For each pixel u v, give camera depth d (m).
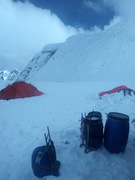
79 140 3.56
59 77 56.72
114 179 2.35
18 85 11.58
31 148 3.55
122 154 2.96
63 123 5.24
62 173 2.48
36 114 6.59
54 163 2.43
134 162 2.73
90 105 7.84
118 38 59.06
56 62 71.38
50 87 21.80
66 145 3.38
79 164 2.70
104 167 2.61
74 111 6.83
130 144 3.35
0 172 2.77
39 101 9.68
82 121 3.23
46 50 119.44
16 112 7.07
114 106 7.00
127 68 43.97
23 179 2.49
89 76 47.31
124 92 8.40
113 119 2.85
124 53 51.09
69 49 74.50
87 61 57.41
